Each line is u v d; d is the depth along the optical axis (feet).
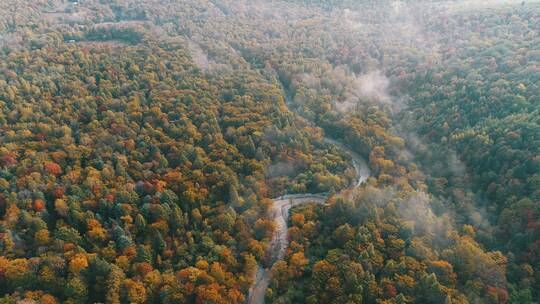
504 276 416.87
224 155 573.74
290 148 622.95
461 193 546.26
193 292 407.64
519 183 504.43
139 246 431.84
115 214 462.60
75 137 572.51
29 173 486.79
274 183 574.15
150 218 472.44
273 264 461.78
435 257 430.61
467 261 425.28
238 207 515.50
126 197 476.54
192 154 568.41
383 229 458.50
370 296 392.27
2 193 451.94
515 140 547.08
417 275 407.64
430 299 388.57
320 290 410.93
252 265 441.68
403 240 447.42
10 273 376.07
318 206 529.45
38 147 536.83
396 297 385.09
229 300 405.18
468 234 478.59
